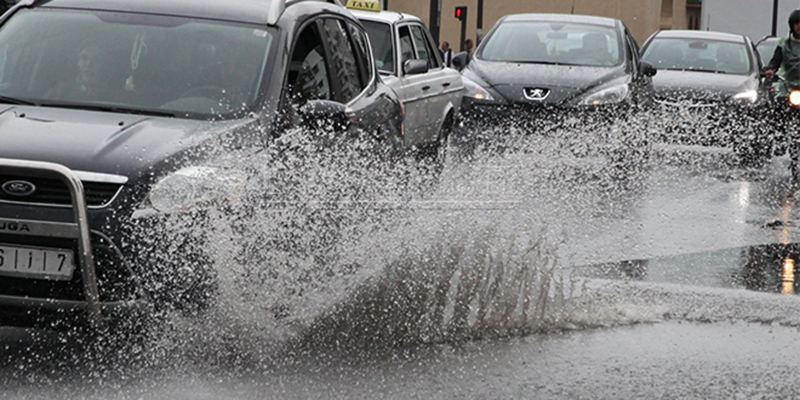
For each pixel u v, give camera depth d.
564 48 31.80
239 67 13.40
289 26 14.19
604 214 19.73
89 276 10.42
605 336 12.52
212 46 13.68
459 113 28.34
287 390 10.17
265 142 12.25
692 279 15.93
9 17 14.44
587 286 14.81
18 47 13.85
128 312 10.66
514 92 28.75
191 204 10.91
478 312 12.62
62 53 13.66
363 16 26.03
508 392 10.36
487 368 11.11
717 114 33.44
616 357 11.70
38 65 13.52
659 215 21.28
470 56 32.31
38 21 14.23
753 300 14.55
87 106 12.86
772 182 29.42
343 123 13.80
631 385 10.73
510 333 12.38
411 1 110.38
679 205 23.12
